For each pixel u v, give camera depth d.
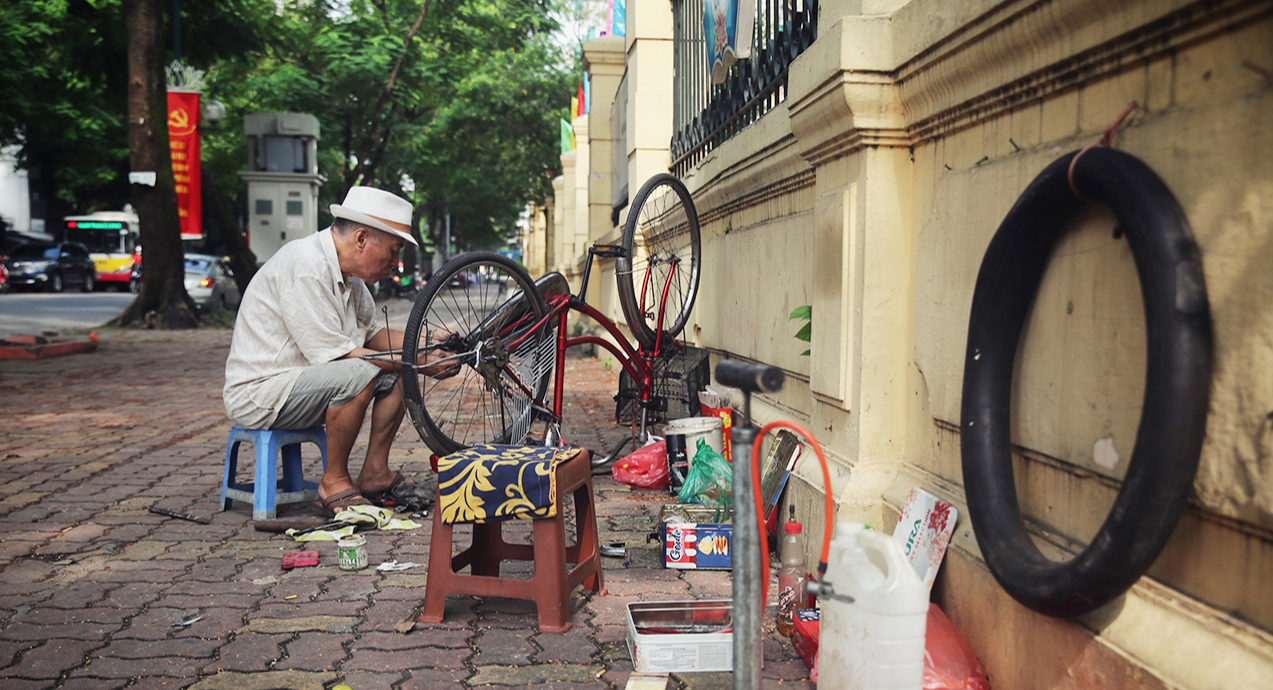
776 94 4.18
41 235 35.19
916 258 2.77
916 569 2.56
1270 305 1.43
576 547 3.18
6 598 3.06
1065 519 2.06
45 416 6.97
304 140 19.59
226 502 4.24
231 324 16.80
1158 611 1.74
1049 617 1.97
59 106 21.38
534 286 4.38
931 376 2.63
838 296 3.02
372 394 4.01
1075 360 1.99
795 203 3.83
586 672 2.52
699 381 5.07
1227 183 1.52
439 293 3.96
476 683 2.45
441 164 27.19
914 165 2.81
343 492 4.07
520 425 4.57
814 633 2.50
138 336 14.36
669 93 7.34
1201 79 1.60
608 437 6.20
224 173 28.61
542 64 26.98
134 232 34.91
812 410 3.46
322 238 4.02
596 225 12.38
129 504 4.35
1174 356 1.55
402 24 20.17
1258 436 1.46
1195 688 1.55
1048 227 2.04
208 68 18.25
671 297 5.86
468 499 2.81
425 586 3.22
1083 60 1.90
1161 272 1.58
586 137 15.52
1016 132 2.21
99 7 15.94
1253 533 1.52
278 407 3.92
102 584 3.21
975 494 2.21
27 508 4.25
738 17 4.36
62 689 2.38
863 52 2.71
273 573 3.35
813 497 3.19
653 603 2.75
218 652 2.63
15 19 18.39
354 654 2.62
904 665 1.96
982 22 2.18
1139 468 1.60
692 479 3.68
